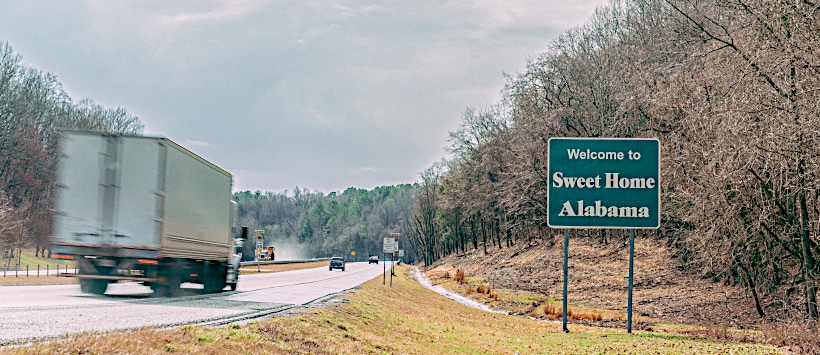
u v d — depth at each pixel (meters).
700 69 27.83
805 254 22.73
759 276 28.22
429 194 132.00
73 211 18.80
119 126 80.69
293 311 16.81
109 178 18.88
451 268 86.38
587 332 25.08
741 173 21.11
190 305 17.19
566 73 53.66
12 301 16.00
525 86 55.72
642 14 48.94
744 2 23.62
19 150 66.38
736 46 24.55
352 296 26.02
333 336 14.01
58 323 11.29
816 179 19.61
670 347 19.25
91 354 7.98
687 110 26.38
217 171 24.08
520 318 33.84
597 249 55.69
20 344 8.35
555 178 22.31
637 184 22.09
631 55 45.53
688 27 31.55
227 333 10.98
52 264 68.06
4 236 60.09
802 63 19.88
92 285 20.75
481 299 44.84
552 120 51.41
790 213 24.03
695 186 24.50
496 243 94.56
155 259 18.73
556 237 65.00
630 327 23.70
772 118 19.86
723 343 20.53
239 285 32.78
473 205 75.44
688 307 33.19
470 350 17.77
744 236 23.55
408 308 28.59
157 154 18.95
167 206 19.11
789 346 19.44
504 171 65.44
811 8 20.17
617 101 44.03
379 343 15.01
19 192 68.12
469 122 74.94
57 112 73.81
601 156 22.23
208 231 23.17
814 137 18.73
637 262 47.47
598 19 55.03
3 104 65.06
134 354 8.30
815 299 22.64
